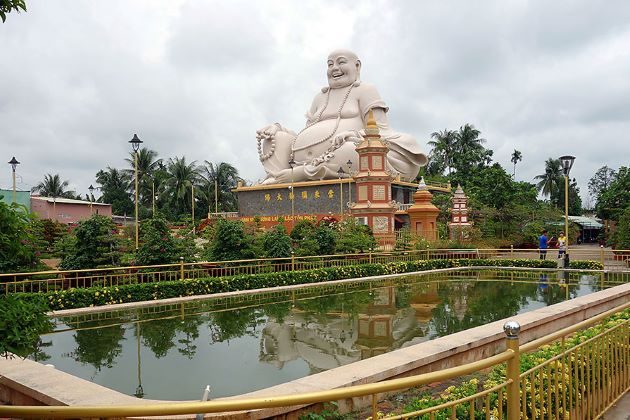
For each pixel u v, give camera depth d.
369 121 34.53
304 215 44.16
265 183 48.22
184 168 61.22
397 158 45.03
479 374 8.47
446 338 9.34
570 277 24.59
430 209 36.22
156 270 18.41
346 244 25.55
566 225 27.11
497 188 44.44
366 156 34.03
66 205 49.34
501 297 18.02
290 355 10.37
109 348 11.05
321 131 46.19
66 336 12.17
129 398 6.56
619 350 7.04
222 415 5.84
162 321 13.91
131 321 13.90
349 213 37.22
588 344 6.21
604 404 6.50
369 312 15.09
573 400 6.05
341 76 47.47
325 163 44.28
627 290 15.24
